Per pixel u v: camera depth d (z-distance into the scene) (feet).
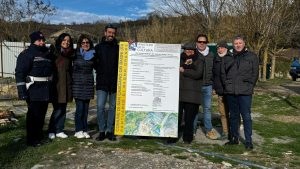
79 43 13.88
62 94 13.79
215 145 14.07
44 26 44.42
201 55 13.88
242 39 13.47
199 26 39.60
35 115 13.05
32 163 11.50
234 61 13.57
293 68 59.82
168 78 14.08
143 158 12.06
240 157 12.66
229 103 13.94
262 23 35.63
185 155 12.54
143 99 14.14
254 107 25.89
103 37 14.03
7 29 39.83
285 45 61.11
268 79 58.59
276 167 11.75
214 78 14.82
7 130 15.55
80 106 14.10
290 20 40.70
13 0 38.50
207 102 15.06
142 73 14.10
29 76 12.82
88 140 14.07
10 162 11.50
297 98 30.53
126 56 14.06
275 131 17.33
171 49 14.06
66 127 16.76
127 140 14.30
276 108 25.53
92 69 14.02
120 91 14.10
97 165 11.39
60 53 13.75
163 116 14.16
